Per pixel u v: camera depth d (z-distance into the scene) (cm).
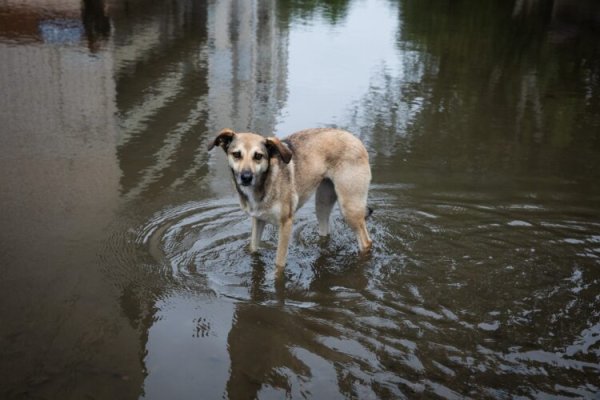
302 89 1120
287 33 1681
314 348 426
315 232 635
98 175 708
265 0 2373
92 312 450
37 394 358
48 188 662
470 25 1962
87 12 1744
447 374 399
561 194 730
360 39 1644
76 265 514
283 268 540
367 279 535
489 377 396
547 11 2355
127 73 1152
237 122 914
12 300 455
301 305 486
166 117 926
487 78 1278
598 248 600
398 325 461
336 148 561
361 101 1063
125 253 542
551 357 420
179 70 1199
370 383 388
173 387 374
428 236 619
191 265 538
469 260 571
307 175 542
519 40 1734
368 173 575
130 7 1905
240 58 1339
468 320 469
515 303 496
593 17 2230
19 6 1712
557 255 583
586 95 1182
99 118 909
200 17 1839
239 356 412
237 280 521
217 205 656
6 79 1059
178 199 662
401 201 695
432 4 2494
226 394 371
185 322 450
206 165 760
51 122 879
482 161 827
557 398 376
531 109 1074
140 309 461
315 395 374
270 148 505
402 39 1669
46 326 428
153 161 761
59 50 1275
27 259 516
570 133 956
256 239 567
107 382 373
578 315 478
